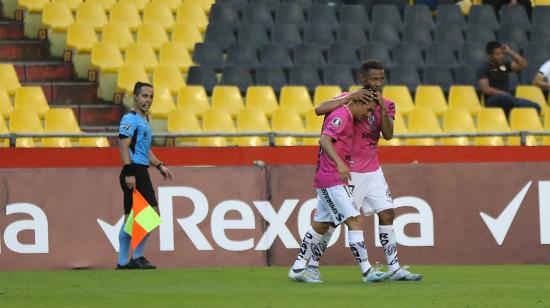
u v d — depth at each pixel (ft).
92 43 216.95
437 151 172.96
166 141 190.49
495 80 210.59
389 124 107.76
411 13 247.70
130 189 128.98
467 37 242.99
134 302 90.48
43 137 169.48
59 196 135.13
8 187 134.31
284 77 216.74
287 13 240.12
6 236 134.00
